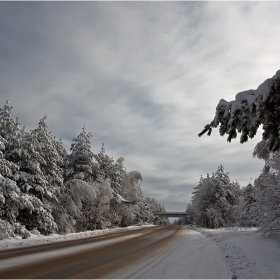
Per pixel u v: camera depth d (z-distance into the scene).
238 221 41.94
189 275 6.62
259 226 15.35
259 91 5.39
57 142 35.84
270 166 13.91
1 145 20.20
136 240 17.89
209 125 6.47
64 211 27.52
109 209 39.66
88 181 34.72
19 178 22.66
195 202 55.53
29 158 23.72
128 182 50.62
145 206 91.25
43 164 25.44
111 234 25.67
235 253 10.30
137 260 9.08
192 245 14.25
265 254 9.61
